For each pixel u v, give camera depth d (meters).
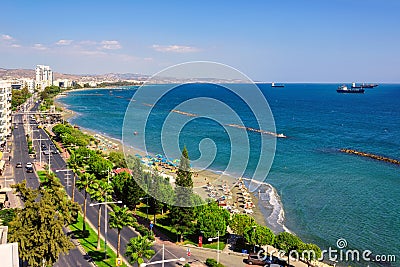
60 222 54.88
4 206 86.12
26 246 51.88
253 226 74.06
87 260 64.25
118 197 91.88
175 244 74.31
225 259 69.75
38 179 111.88
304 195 111.94
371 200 108.19
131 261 54.12
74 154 117.31
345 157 163.12
